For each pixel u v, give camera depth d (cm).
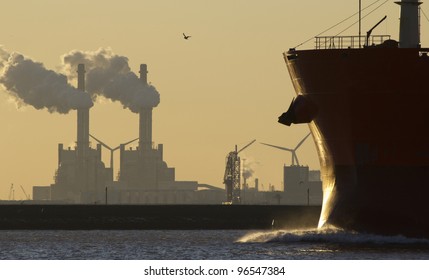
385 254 16225
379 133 17212
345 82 17162
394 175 17250
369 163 17350
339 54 17100
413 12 17362
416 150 17150
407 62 16850
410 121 17062
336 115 17438
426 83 16875
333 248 17175
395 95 16962
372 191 17325
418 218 17138
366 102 17112
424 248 16800
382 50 16875
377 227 17325
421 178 17175
